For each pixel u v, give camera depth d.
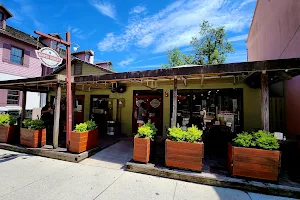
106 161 4.54
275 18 6.25
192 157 3.61
